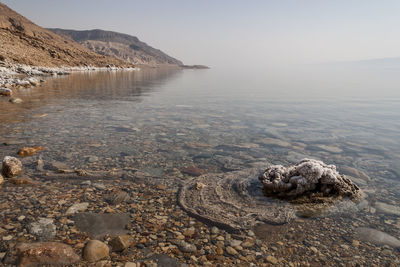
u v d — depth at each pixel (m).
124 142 5.08
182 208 2.82
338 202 3.02
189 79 30.73
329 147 5.08
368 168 4.09
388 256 2.16
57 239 2.20
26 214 2.56
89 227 2.40
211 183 3.45
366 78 34.75
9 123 6.14
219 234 2.41
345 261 2.10
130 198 3.00
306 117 8.04
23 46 32.47
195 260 2.05
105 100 10.62
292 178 3.25
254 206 2.92
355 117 8.12
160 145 4.99
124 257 2.04
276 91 16.61
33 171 3.59
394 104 10.92
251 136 5.78
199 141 5.31
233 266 2.00
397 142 5.46
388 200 3.10
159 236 2.33
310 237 2.39
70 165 3.86
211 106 9.98
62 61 37.81
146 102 10.54
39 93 11.88
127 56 190.88
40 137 5.16
